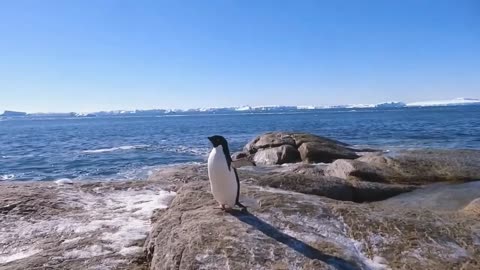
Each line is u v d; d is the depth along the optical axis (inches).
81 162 1256.8
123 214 430.3
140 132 2979.8
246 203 376.2
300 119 4795.8
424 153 700.0
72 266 313.3
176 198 410.9
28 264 315.3
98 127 4163.4
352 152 905.5
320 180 561.3
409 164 656.4
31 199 464.4
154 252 316.5
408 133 1991.9
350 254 301.6
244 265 278.7
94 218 417.1
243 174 586.9
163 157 1322.6
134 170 1074.1
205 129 3122.5
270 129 2827.3
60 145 1939.0
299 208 363.3
